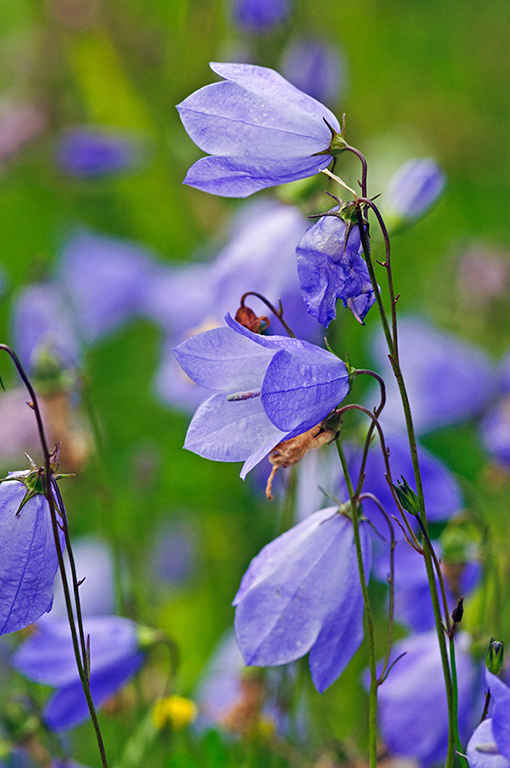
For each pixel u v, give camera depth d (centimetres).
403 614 48
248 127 41
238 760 50
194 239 93
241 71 42
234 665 52
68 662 46
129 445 81
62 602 58
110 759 51
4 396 66
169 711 48
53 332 70
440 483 49
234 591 68
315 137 41
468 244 89
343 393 41
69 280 77
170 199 94
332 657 42
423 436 73
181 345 41
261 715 50
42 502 41
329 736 51
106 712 51
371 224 49
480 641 46
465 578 47
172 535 72
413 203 49
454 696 42
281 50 88
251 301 49
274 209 50
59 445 41
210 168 41
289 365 40
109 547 63
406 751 46
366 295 41
